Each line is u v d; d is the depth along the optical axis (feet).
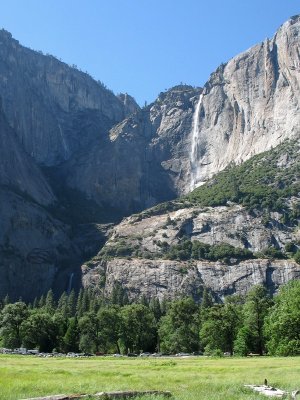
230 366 190.70
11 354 324.39
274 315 293.64
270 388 119.55
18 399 103.40
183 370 175.01
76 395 104.01
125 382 134.41
